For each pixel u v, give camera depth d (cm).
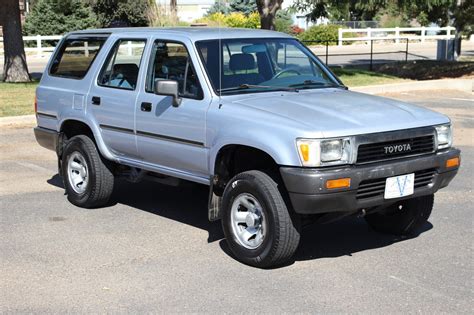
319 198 497
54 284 509
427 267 541
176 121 604
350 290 493
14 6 1995
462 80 1934
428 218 670
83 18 3600
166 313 455
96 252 582
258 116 539
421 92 1812
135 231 645
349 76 2178
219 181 578
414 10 2391
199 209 727
